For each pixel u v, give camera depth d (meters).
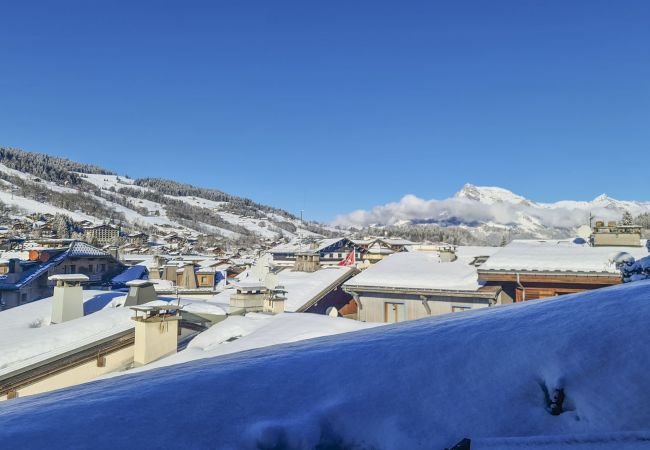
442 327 5.18
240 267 66.44
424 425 3.79
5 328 16.16
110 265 54.81
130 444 3.57
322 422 3.89
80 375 13.16
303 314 14.25
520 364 4.09
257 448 3.66
